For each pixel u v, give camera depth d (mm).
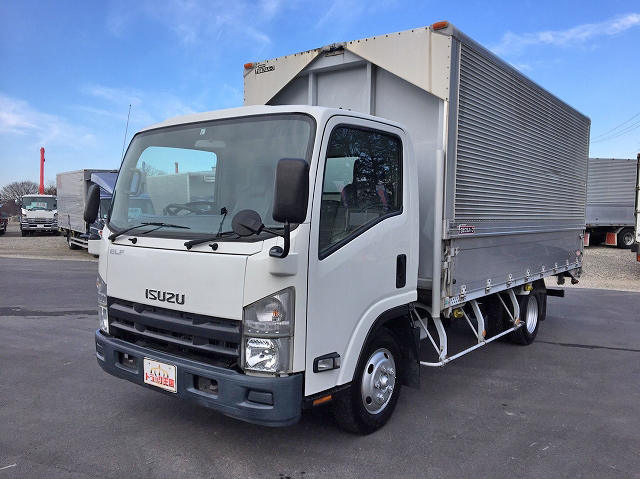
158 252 3479
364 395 3865
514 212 5691
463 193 4555
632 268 16828
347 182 3492
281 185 2738
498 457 3754
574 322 8820
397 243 3980
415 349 4305
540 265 6703
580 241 8242
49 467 3430
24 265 15828
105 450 3693
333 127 3340
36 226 31453
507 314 6465
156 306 3496
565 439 4105
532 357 6551
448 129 4223
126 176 4062
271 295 3025
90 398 4707
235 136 3531
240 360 3102
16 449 3691
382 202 3871
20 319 8031
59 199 24453
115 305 3801
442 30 4176
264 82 5332
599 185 22609
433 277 4371
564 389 5328
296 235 3047
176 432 4008
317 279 3193
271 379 3027
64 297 10016
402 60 4395
